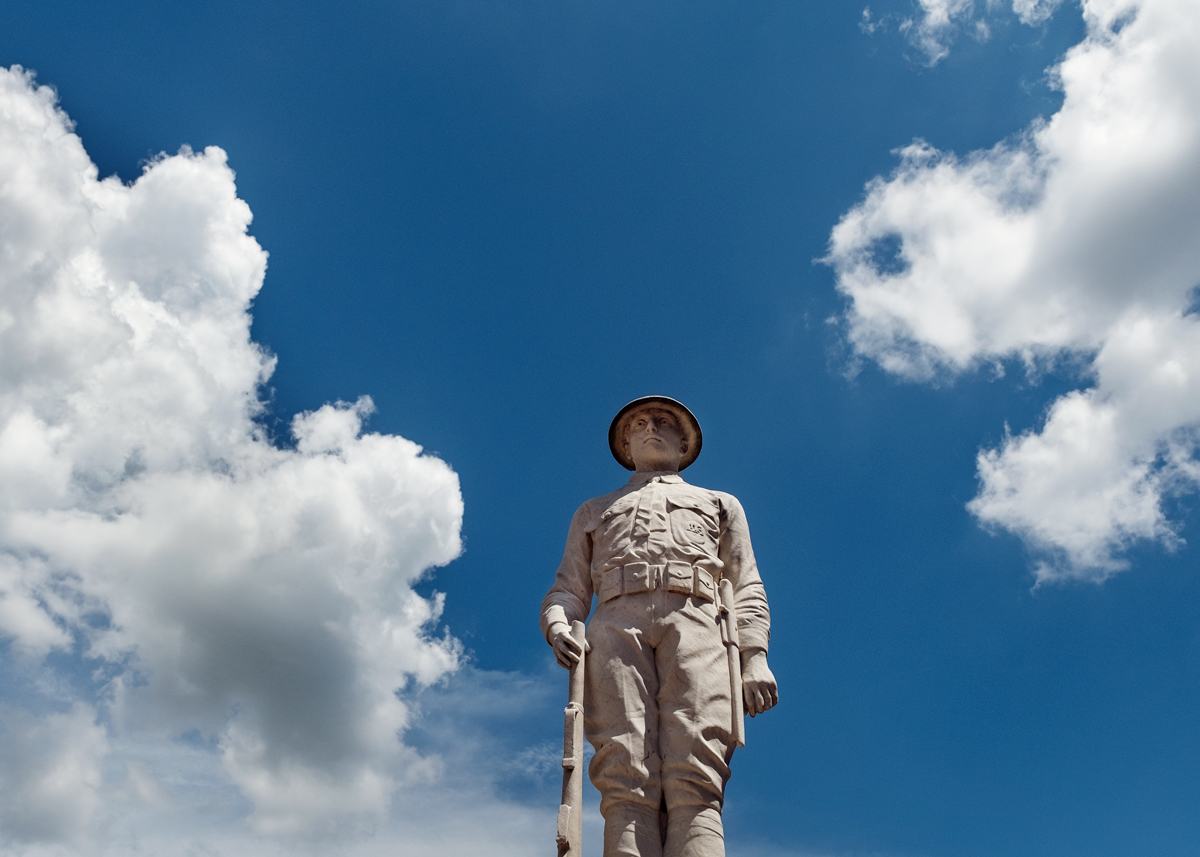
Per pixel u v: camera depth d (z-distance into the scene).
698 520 8.40
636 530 8.28
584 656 7.77
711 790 7.15
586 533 8.68
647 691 7.54
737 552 8.53
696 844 6.89
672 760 7.21
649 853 6.96
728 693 7.57
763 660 7.84
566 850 6.69
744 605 8.18
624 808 7.13
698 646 7.66
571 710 7.32
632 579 7.95
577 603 8.38
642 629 7.75
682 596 7.90
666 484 8.84
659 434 9.49
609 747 7.31
